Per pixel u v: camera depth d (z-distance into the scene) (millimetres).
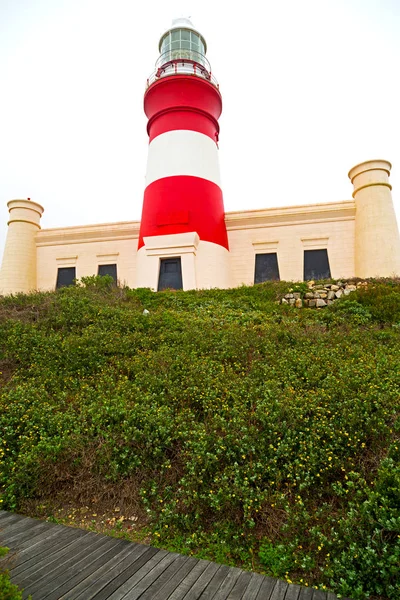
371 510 3871
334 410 5414
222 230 18750
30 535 4172
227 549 4062
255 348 8266
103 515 4703
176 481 4875
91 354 8008
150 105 19906
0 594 2646
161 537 4293
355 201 18562
